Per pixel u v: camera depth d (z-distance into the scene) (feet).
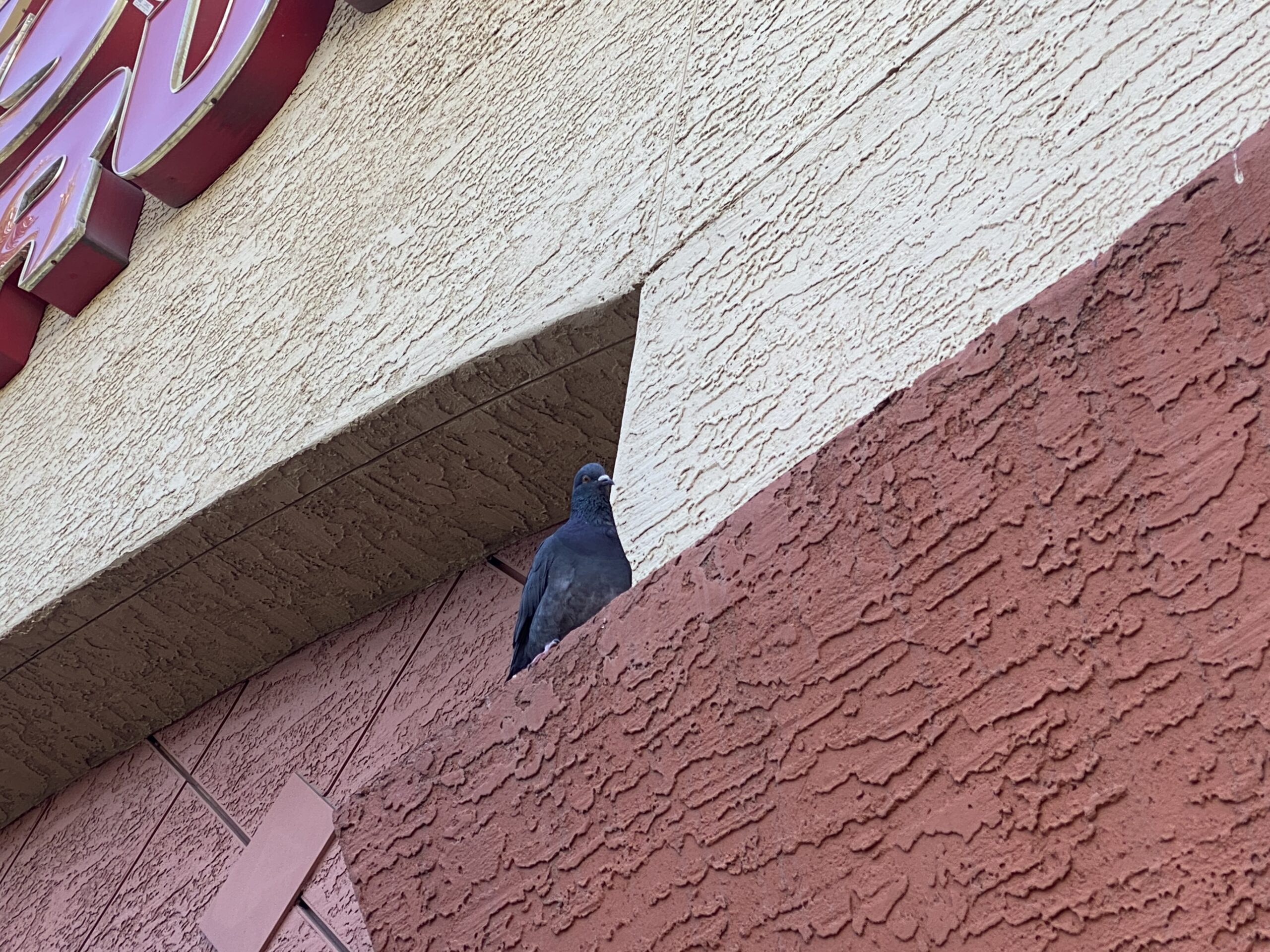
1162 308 3.78
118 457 11.59
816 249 6.75
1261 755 3.28
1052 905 3.54
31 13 15.90
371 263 10.25
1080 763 3.60
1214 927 3.24
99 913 11.37
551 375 8.79
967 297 5.88
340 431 9.39
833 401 6.10
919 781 3.91
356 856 5.22
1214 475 3.55
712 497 6.28
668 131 8.28
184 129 12.25
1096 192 5.66
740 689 4.44
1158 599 3.58
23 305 14.32
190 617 11.42
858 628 4.19
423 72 11.13
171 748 12.51
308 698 11.33
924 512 4.15
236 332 11.22
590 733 4.80
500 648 9.86
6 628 11.30
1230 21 5.62
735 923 4.18
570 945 4.56
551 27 10.07
